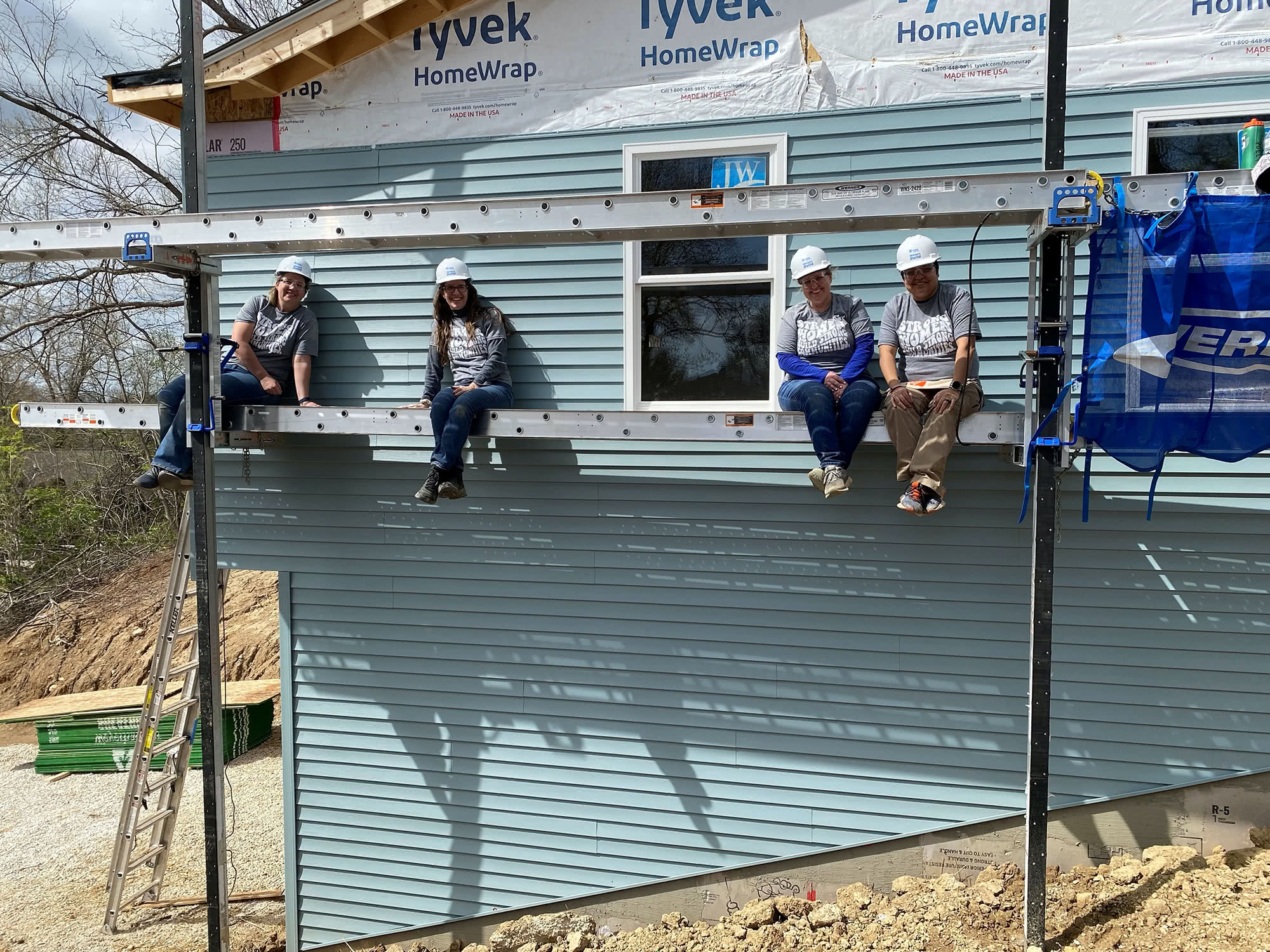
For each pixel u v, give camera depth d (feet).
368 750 17.06
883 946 13.33
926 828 14.87
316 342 16.26
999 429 12.42
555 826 16.33
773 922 14.94
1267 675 13.75
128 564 48.85
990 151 14.17
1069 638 14.34
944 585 14.67
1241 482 13.69
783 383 14.46
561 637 16.16
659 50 15.29
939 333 13.00
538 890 16.43
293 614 17.24
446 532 16.53
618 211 11.77
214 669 13.83
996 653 14.53
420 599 16.70
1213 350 10.96
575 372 15.81
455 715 16.66
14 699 41.37
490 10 15.83
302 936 17.44
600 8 15.48
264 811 30.12
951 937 12.99
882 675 14.96
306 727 17.29
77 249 13.35
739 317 15.30
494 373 14.98
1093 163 13.96
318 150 16.60
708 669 15.60
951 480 14.56
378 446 16.70
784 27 14.82
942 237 14.35
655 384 15.65
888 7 14.44
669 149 15.29
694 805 15.75
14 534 47.80
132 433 53.72
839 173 14.71
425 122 16.19
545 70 15.72
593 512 15.93
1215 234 10.78
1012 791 14.57
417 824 16.90
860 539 14.93
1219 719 13.93
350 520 16.88
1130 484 14.02
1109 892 13.12
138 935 22.12
